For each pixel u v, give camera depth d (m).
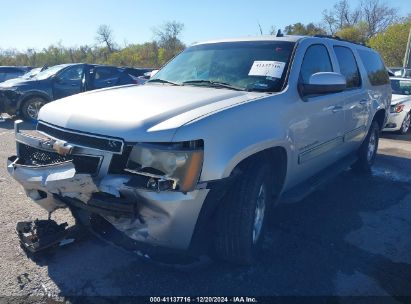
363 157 5.85
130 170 2.55
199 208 2.64
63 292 2.80
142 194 2.51
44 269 3.07
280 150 3.37
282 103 3.34
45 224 3.36
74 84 11.39
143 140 2.54
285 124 3.32
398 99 9.94
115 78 11.91
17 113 10.71
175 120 2.63
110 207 2.58
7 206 4.30
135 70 12.60
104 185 2.58
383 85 6.06
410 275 3.20
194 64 4.21
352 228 4.06
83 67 11.52
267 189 3.28
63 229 3.40
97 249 3.40
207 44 4.50
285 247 3.57
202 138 2.59
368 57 5.70
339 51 4.75
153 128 2.56
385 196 5.11
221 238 2.99
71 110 2.96
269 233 3.85
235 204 2.93
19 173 2.96
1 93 10.57
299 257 3.40
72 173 2.65
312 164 4.09
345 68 4.82
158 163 2.50
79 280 2.95
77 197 2.74
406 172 6.36
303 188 4.01
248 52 4.00
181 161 2.49
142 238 2.67
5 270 3.03
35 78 11.32
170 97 3.15
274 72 3.63
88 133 2.70
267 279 3.05
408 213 4.55
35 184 2.84
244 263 3.12
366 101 5.29
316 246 3.62
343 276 3.14
